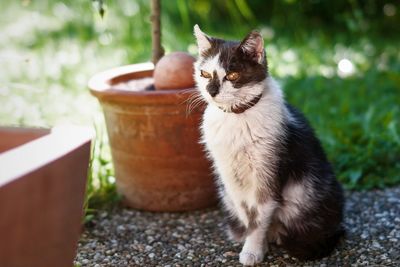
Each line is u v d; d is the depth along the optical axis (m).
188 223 1.58
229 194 1.44
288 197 1.41
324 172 1.45
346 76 2.49
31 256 1.08
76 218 1.17
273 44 2.95
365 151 1.81
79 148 1.12
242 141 1.37
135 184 1.63
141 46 2.77
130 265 1.41
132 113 1.56
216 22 3.45
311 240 1.42
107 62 2.65
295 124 1.42
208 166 1.61
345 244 1.46
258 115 1.36
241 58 1.34
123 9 3.12
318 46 2.94
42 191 1.07
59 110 2.19
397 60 2.69
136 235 1.53
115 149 1.64
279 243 1.48
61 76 2.51
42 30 3.21
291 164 1.39
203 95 1.39
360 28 3.10
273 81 1.41
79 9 3.26
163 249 1.47
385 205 1.63
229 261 1.42
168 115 1.55
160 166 1.60
